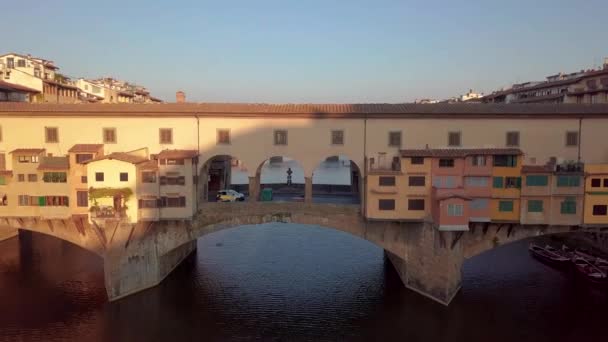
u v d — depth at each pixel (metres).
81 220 43.16
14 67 77.31
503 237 43.28
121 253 42.81
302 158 43.22
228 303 43.19
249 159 43.34
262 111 42.88
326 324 39.56
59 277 49.19
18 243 60.94
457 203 39.66
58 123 42.97
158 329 38.59
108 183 41.00
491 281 47.78
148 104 45.19
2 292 45.16
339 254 57.28
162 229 44.38
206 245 61.09
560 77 93.94
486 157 41.12
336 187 59.69
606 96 62.41
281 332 38.34
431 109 43.16
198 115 42.78
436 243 42.09
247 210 43.97
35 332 37.88
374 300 43.62
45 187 42.38
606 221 40.97
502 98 93.00
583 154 41.97
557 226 42.41
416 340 37.09
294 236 65.81
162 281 47.38
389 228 43.47
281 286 46.94
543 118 41.78
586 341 36.38
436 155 40.84
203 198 48.16
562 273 50.25
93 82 100.94
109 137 43.22
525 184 40.97
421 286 43.88
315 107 44.62
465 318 40.09
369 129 42.75
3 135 43.03
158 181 41.75
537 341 36.47
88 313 41.03
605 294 44.69
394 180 41.69
